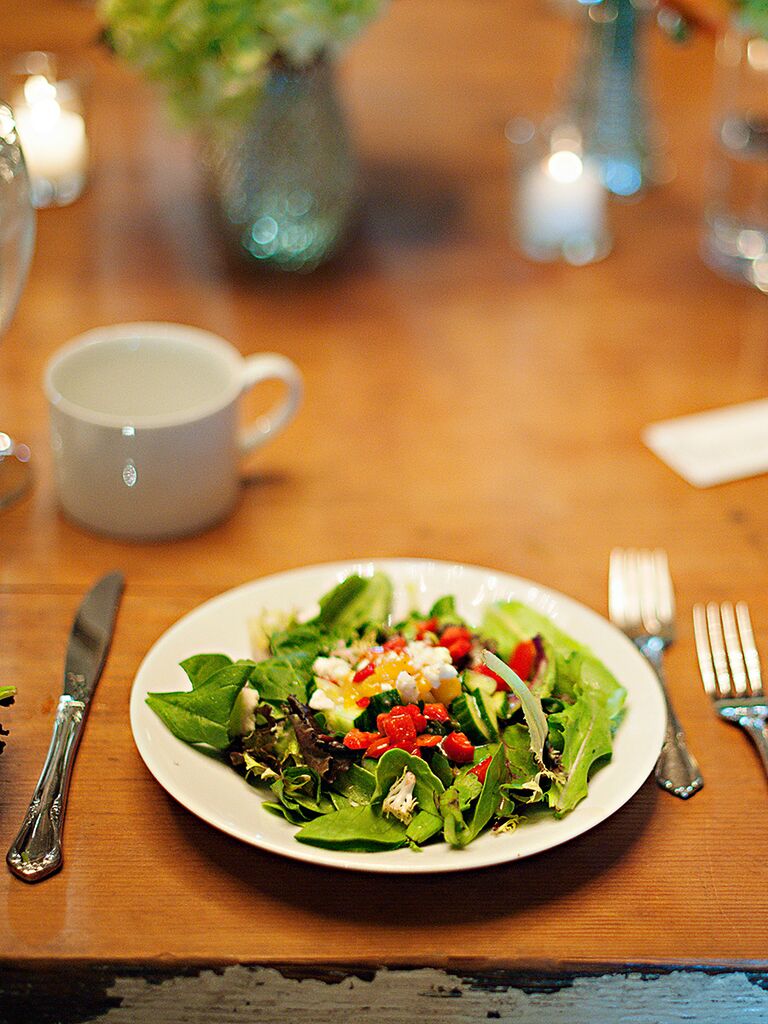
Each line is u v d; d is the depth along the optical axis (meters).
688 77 1.70
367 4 1.04
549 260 1.24
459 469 0.89
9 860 0.54
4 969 0.50
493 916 0.53
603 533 0.82
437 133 1.52
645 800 0.59
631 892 0.54
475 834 0.52
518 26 1.93
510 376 1.03
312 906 0.53
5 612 0.72
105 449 0.76
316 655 0.62
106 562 0.77
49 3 1.87
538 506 0.85
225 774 0.56
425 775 0.53
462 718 0.57
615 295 1.17
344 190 1.17
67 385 0.81
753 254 1.24
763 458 0.91
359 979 0.51
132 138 1.49
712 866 0.56
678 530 0.83
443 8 1.99
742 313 1.14
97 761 0.60
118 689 0.65
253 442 0.86
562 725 0.57
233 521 0.82
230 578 0.76
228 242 1.21
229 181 1.14
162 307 1.11
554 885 0.54
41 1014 0.51
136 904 0.53
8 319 0.79
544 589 0.69
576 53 1.55
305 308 1.13
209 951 0.51
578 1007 0.52
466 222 1.32
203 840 0.56
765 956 0.51
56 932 0.51
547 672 0.62
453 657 0.62
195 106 1.04
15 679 0.66
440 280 1.19
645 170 1.40
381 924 0.52
